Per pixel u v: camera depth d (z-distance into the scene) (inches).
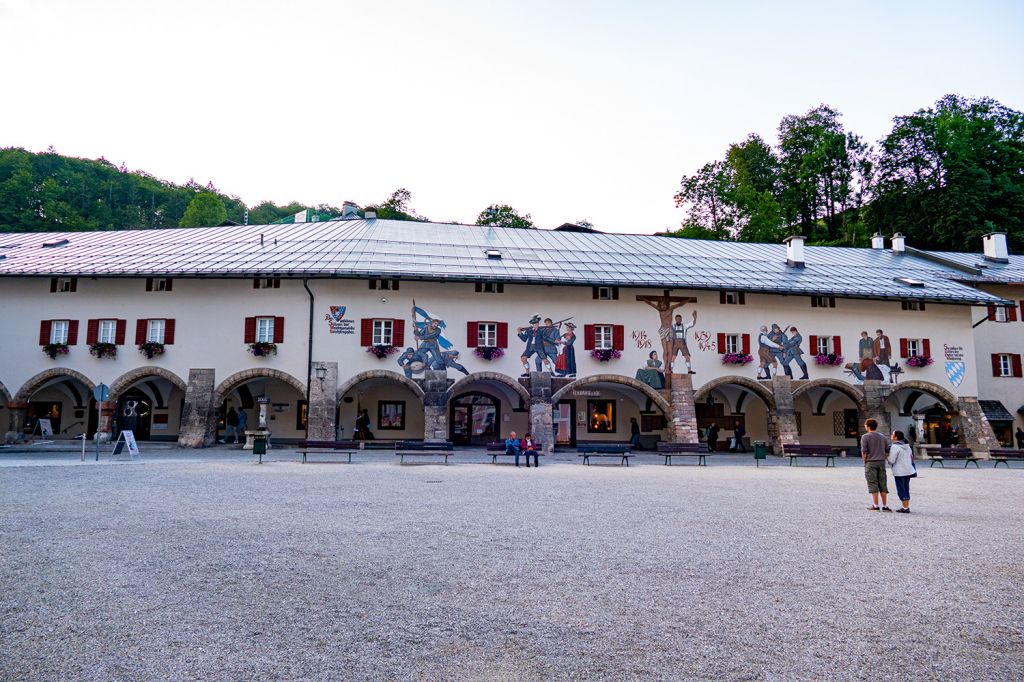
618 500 611.5
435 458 1078.4
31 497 572.7
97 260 1309.1
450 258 1331.2
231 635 256.8
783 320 1360.7
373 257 1289.4
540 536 438.3
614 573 349.7
